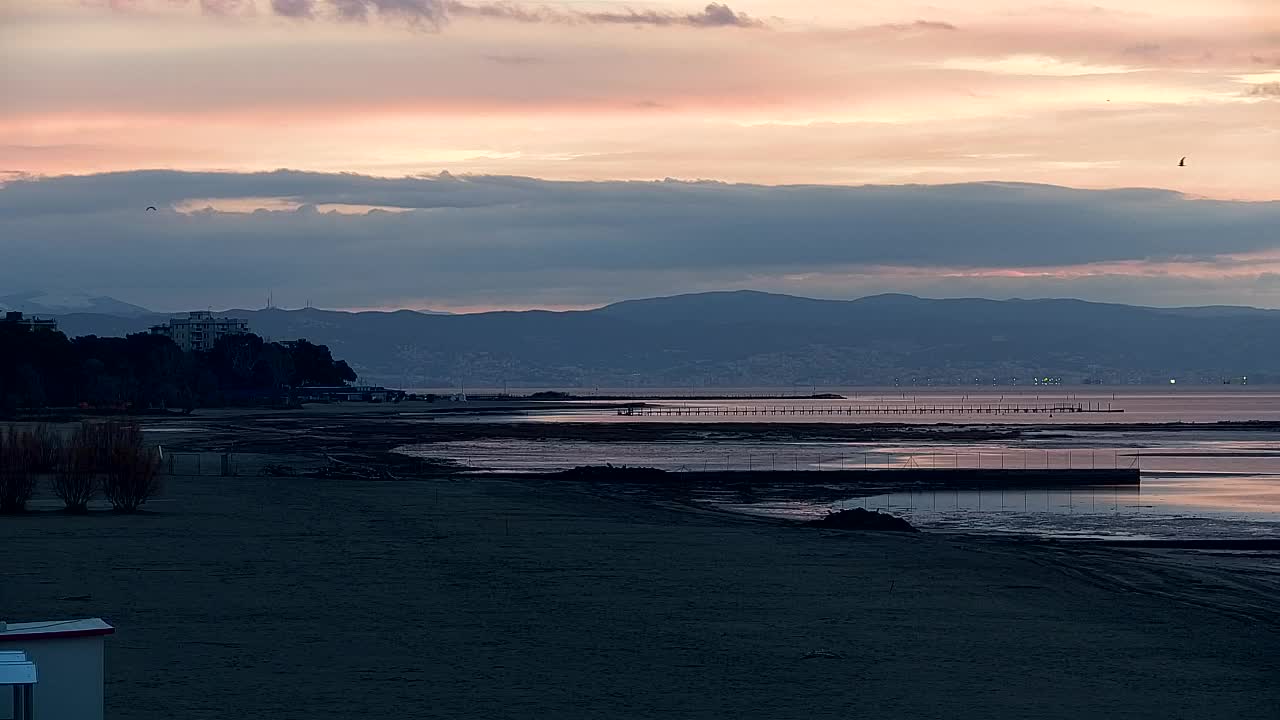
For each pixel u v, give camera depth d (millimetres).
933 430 185250
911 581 39062
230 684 23891
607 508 64812
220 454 107062
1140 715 22516
